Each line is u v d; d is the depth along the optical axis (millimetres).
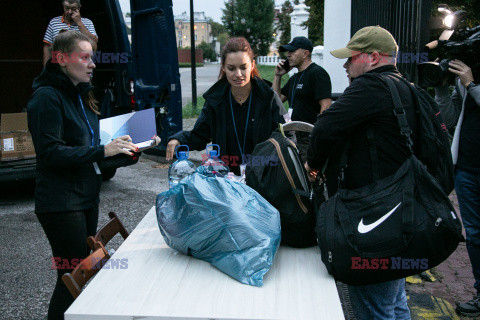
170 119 6137
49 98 2203
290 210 1981
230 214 1788
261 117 2445
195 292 1678
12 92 7520
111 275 1809
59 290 2393
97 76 6242
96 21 6180
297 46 4262
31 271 3729
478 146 2854
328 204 1924
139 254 2008
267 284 1740
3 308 3172
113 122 2541
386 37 2033
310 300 1626
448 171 1975
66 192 2311
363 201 1811
